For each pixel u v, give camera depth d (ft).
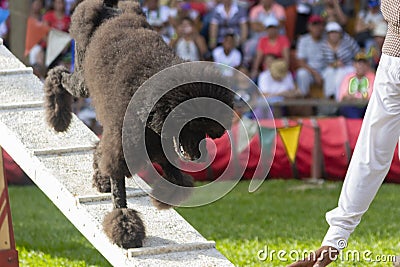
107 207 42.52
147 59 37.19
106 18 41.73
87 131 49.32
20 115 48.88
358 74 94.07
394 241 58.34
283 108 95.71
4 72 52.37
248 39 99.19
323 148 87.40
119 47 38.29
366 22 100.07
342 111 95.50
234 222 67.82
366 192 37.68
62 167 45.24
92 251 59.52
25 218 71.77
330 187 83.92
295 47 100.48
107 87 37.81
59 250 59.93
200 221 68.44
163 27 98.63
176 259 39.06
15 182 87.30
